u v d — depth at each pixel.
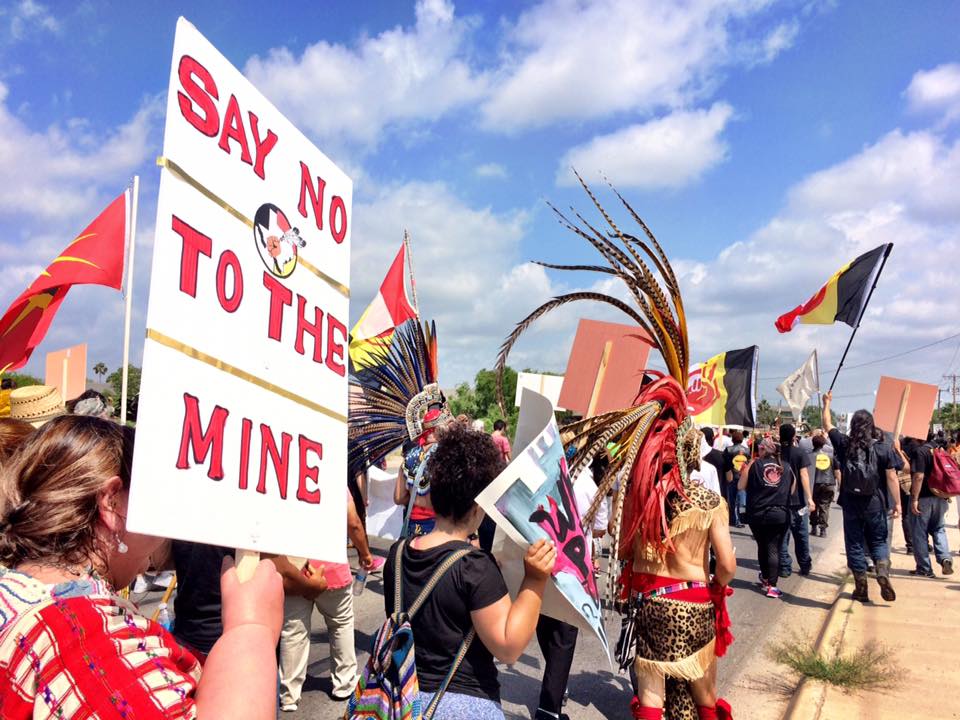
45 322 5.15
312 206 1.58
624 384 4.13
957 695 4.23
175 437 1.11
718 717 3.28
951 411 60.25
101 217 5.03
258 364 1.33
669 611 3.08
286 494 1.36
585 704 4.53
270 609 1.20
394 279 6.91
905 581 7.64
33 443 1.17
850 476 6.66
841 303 7.68
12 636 0.97
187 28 1.23
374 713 2.02
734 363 12.20
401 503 4.27
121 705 0.93
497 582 2.07
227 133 1.32
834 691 4.35
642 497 3.08
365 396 4.62
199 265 1.21
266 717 1.04
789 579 8.17
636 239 3.22
